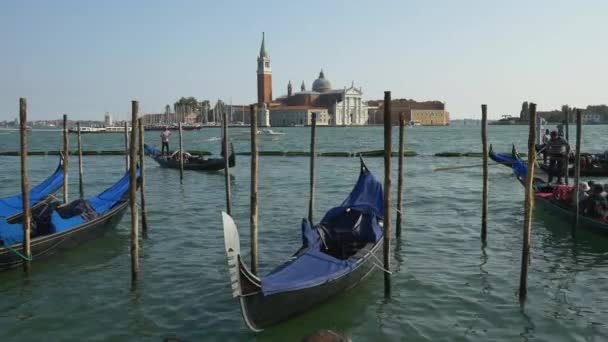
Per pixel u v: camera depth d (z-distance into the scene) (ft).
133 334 28.09
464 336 27.73
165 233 50.90
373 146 209.77
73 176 105.19
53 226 41.60
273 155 156.35
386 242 33.22
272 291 26.81
